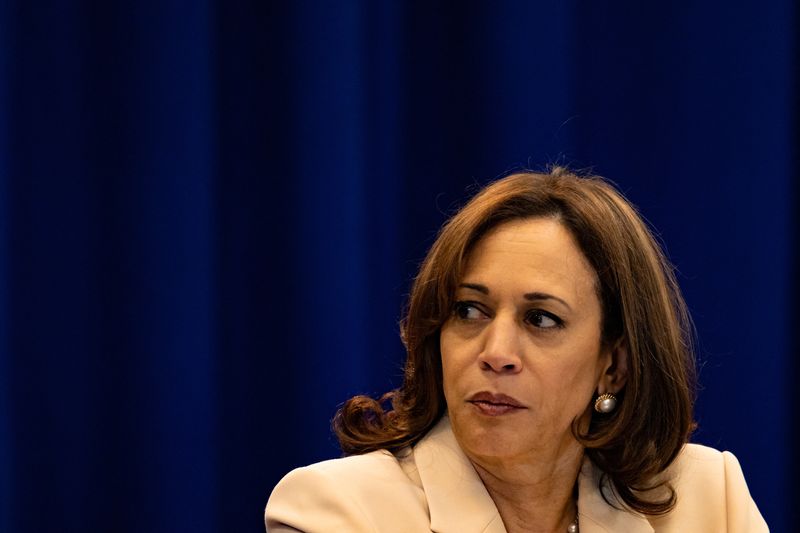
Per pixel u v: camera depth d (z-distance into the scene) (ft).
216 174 36.19
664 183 39.19
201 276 35.88
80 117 35.17
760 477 39.58
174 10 35.68
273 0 37.06
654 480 22.52
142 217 35.60
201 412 36.04
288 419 37.27
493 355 19.92
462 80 38.68
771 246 39.24
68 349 35.19
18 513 34.81
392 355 37.93
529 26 38.50
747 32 39.14
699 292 39.27
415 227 38.32
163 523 35.96
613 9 39.01
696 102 39.11
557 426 20.67
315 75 36.99
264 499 37.19
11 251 34.53
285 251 37.11
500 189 21.36
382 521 20.80
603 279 20.99
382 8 37.93
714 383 39.37
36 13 34.78
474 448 20.48
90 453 35.53
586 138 38.83
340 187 36.96
